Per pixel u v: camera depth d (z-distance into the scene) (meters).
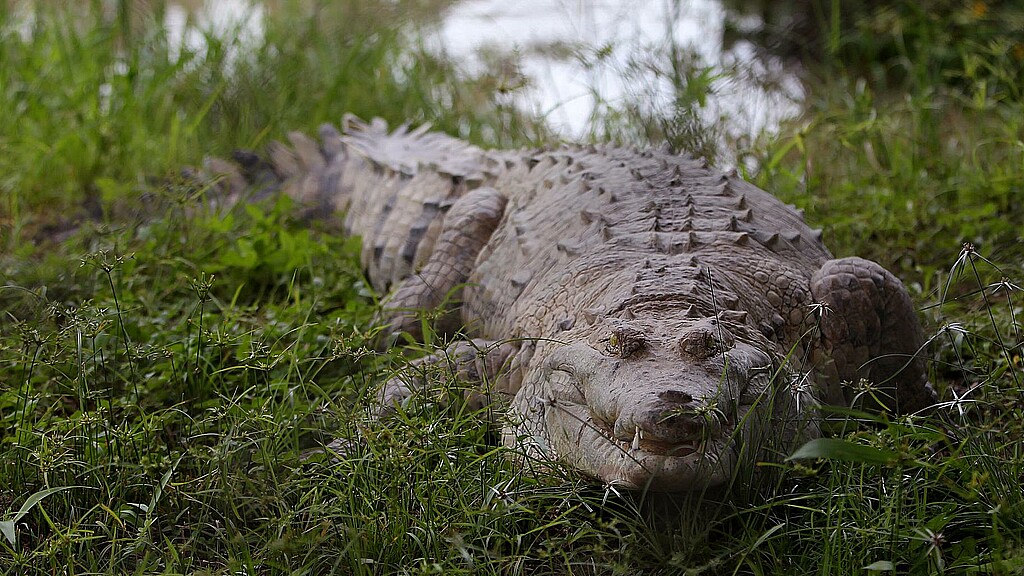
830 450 2.99
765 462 3.46
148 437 3.93
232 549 3.42
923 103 7.66
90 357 4.59
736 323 3.83
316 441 4.28
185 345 4.83
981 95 7.48
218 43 9.05
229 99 8.67
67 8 9.63
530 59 9.38
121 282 5.64
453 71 9.34
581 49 8.71
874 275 4.34
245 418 3.83
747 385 3.51
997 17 9.33
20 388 4.21
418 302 5.34
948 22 9.59
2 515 3.69
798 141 7.07
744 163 7.19
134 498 3.80
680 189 4.87
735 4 11.41
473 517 3.47
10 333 5.20
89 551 3.38
